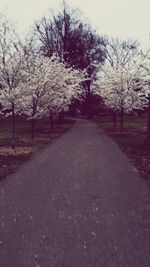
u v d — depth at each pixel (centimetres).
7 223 627
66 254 496
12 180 995
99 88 3638
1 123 3881
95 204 755
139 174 1112
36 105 2239
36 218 657
